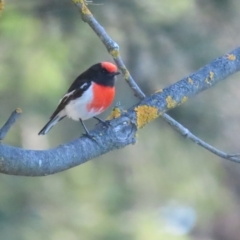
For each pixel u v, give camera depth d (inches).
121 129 244.2
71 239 556.4
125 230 610.9
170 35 487.2
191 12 487.5
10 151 207.2
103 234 581.3
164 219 791.7
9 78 501.0
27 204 559.5
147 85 492.1
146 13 475.5
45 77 494.6
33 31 488.4
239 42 501.7
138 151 594.6
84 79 307.4
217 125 509.7
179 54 490.0
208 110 499.5
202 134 497.0
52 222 561.9
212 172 637.3
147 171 611.5
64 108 312.3
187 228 921.5
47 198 574.6
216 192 673.0
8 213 529.7
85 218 583.8
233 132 557.9
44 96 498.6
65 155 225.1
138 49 487.5
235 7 487.2
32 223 537.0
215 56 491.8
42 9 478.3
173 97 261.4
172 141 564.7
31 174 214.4
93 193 612.1
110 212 612.4
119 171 627.2
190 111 492.4
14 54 498.6
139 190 654.5
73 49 491.2
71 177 603.8
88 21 270.2
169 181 622.2
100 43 491.2
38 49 494.0
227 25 498.0
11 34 487.8
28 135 550.6
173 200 743.1
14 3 477.1
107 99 309.1
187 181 622.5
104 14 469.4
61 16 477.1
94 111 310.3
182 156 580.4
